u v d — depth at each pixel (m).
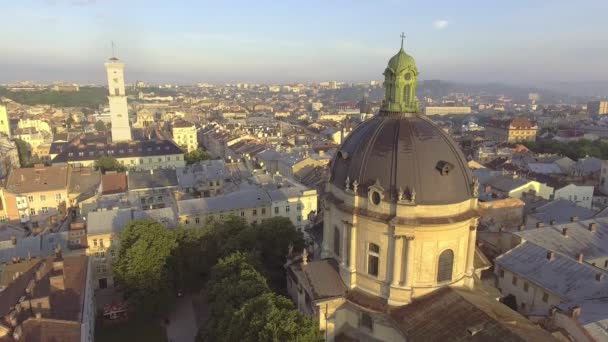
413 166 59.06
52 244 111.38
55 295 74.19
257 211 139.25
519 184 156.50
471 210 61.91
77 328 64.31
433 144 60.84
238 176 184.25
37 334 60.28
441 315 57.19
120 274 95.44
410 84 64.25
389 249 60.56
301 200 145.12
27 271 85.50
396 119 63.75
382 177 60.06
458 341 52.41
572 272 81.69
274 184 156.62
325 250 71.94
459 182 60.75
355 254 64.44
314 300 64.00
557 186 172.75
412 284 61.06
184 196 159.12
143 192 174.12
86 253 111.31
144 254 94.50
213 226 106.81
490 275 93.62
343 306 66.50
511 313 59.25
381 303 61.97
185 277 101.88
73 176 178.00
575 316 65.31
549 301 80.62
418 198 58.59
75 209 161.88
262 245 95.94
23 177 166.12
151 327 96.12
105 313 98.38
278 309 62.00
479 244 101.44
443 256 61.56
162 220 122.62
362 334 64.94
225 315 67.94
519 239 98.06
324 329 66.12
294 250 98.56
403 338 60.59
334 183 67.31
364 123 68.25
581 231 103.25
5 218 158.25
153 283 93.88
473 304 56.56
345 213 63.84
